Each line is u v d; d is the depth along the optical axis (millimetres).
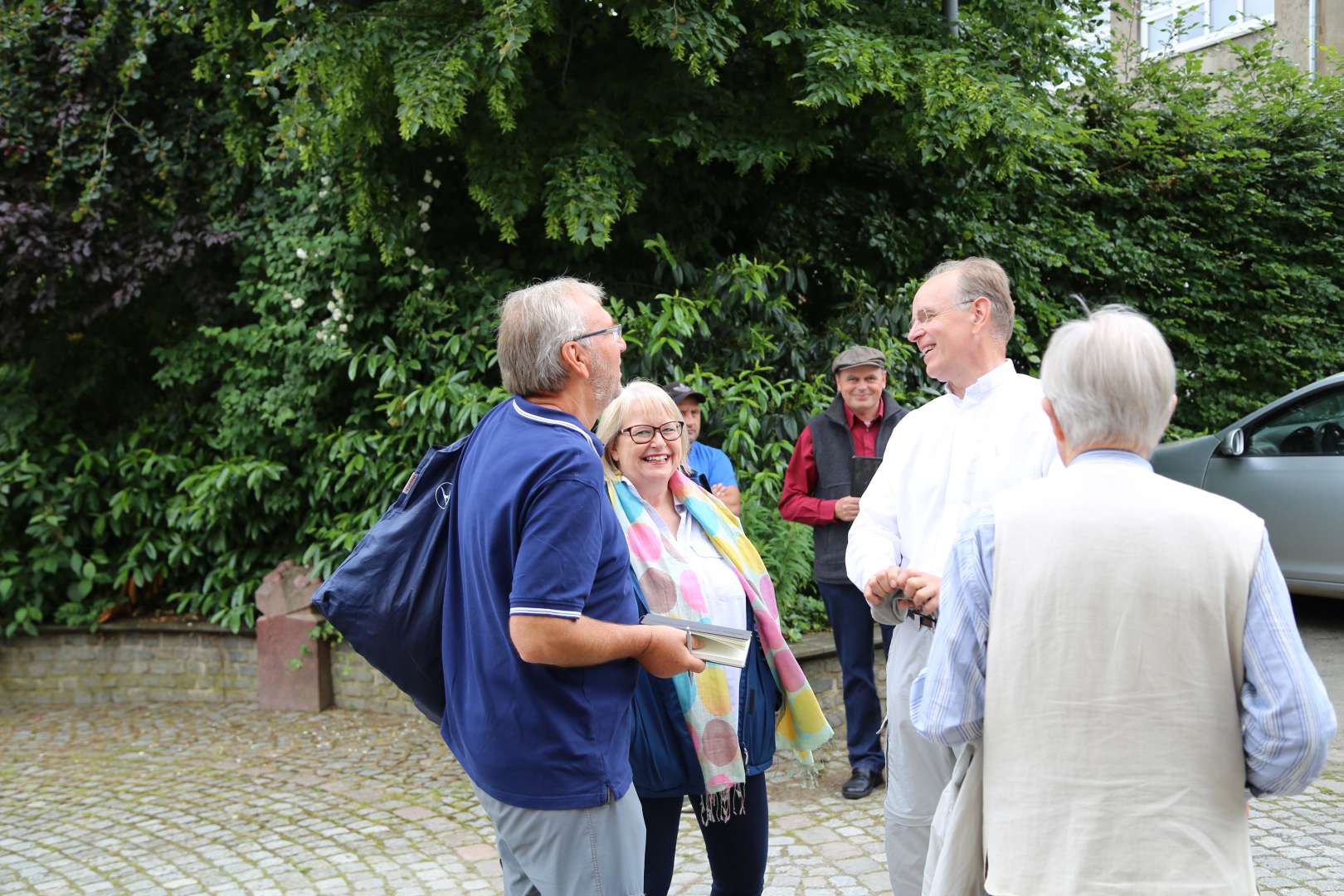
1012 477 2482
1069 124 7578
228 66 6484
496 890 3723
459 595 2129
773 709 2805
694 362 6422
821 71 5973
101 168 6801
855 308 7051
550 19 5480
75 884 3955
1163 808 1525
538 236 6863
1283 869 3521
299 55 5469
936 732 1734
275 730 6000
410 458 6410
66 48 6766
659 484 2846
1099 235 8703
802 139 6477
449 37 5582
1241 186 9234
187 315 7527
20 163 6957
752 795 2738
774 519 5766
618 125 6203
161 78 7160
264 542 7164
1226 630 1552
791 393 6211
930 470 2617
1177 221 9188
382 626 2158
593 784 1987
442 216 6836
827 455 4477
